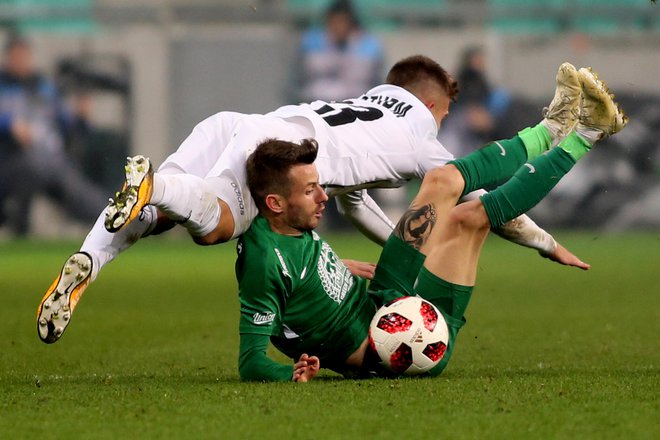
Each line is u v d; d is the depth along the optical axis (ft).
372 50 207.21
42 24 206.80
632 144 211.00
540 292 124.88
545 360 71.36
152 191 55.52
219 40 207.62
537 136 64.18
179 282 137.18
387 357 58.65
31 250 181.98
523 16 215.92
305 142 58.23
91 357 74.49
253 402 49.90
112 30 206.49
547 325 94.58
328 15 205.16
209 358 74.02
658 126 211.82
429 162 69.05
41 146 201.87
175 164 65.31
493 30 214.28
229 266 162.30
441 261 61.16
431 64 72.23
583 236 206.80
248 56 207.62
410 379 58.08
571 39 212.23
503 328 92.63
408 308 59.21
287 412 47.65
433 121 70.28
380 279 61.36
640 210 211.61
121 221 54.54
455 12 214.69
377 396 51.37
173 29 207.10
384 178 68.33
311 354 59.77
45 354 76.02
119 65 205.46
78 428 45.09
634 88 212.23
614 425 45.14
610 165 211.00
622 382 56.18
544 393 52.21
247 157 60.29
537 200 61.62
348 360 59.57
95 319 99.30
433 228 60.70
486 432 43.98
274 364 57.06
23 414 47.98
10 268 152.05
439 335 59.00
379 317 59.36
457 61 210.79
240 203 58.90
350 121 67.46
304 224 57.93
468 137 206.49
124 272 152.15
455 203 61.52
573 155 62.34
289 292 57.47
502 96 209.67
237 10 208.03
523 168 61.77
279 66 208.03
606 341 83.15
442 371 61.72
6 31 200.95
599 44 212.84
